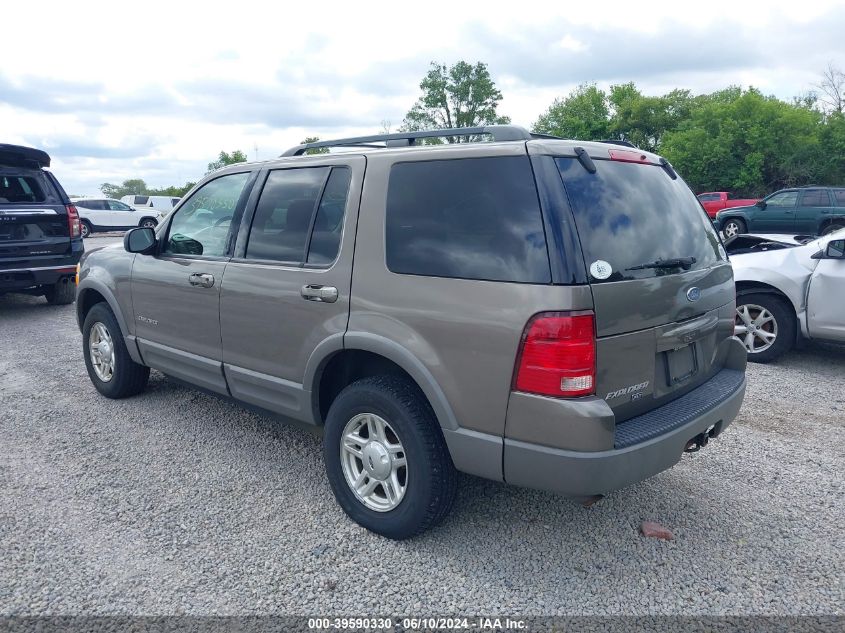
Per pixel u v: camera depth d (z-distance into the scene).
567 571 2.93
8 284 8.32
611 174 2.89
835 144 39.94
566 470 2.54
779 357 6.61
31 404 5.13
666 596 2.76
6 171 8.39
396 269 2.98
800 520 3.38
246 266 3.70
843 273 5.75
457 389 2.76
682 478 3.85
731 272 3.58
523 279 2.58
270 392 3.68
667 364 3.00
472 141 3.06
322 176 3.46
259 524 3.32
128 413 4.92
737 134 41.44
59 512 3.43
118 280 4.76
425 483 2.92
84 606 2.68
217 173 4.19
